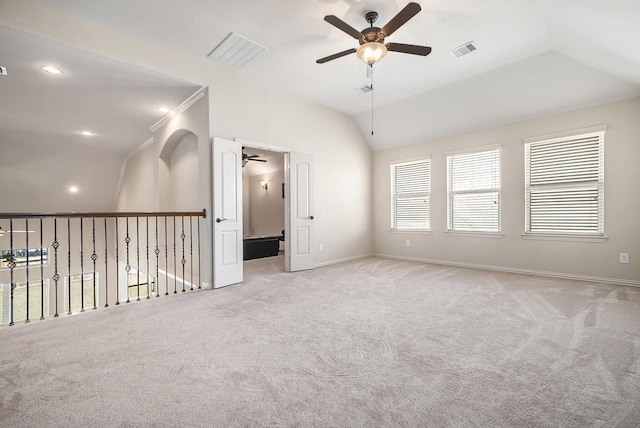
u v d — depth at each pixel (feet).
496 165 15.24
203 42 10.55
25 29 8.21
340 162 18.22
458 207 16.65
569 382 5.36
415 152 18.33
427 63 12.20
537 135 13.84
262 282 13.05
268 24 9.51
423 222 18.11
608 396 4.95
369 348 6.73
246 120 13.38
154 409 4.68
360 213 19.58
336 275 14.40
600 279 12.37
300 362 6.11
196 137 14.29
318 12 8.96
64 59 9.78
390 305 9.77
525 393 5.05
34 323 8.21
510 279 13.25
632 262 11.69
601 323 8.04
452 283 12.66
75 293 25.35
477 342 7.00
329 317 8.69
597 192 12.48
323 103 16.78
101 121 16.20
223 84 12.59
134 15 9.00
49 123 16.37
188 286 14.49
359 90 14.96
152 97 13.07
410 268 16.03
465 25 9.70
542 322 8.18
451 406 4.73
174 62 11.16
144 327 7.97
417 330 7.73
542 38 10.53
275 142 14.58
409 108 16.57
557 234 13.37
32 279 23.27
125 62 10.03
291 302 10.15
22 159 19.90
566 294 10.80
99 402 4.84
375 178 20.38
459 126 16.10
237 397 4.98
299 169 15.51
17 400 4.89
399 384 5.33
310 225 15.98
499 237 15.06
